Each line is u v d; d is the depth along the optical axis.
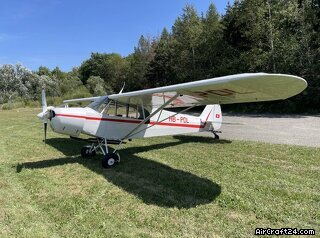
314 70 16.67
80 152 7.20
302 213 3.43
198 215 3.48
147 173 5.24
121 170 5.49
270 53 18.12
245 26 20.53
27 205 3.84
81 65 64.81
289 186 4.33
